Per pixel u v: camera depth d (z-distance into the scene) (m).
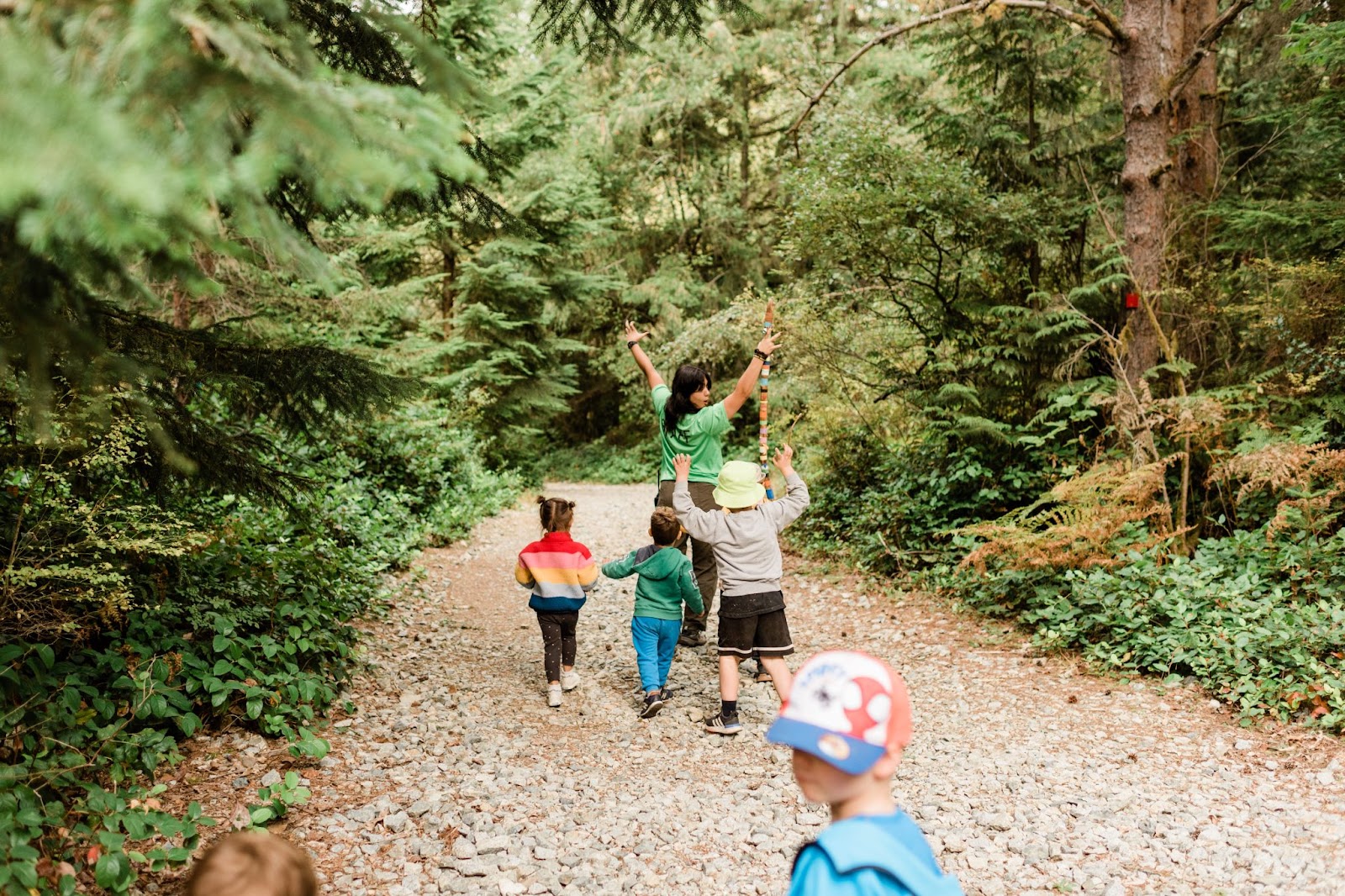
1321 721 4.08
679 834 3.38
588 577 4.91
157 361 3.01
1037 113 9.83
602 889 2.97
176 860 2.74
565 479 22.19
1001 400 7.93
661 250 21.47
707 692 5.08
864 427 9.61
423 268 15.98
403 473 10.02
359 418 3.74
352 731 4.18
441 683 5.02
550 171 14.23
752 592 4.35
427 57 1.88
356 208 3.68
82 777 3.13
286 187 3.31
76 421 2.78
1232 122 8.73
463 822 3.38
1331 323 6.64
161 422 3.23
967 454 7.65
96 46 1.36
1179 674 4.94
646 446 22.55
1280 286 6.82
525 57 15.73
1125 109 7.11
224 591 4.54
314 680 4.16
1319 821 3.33
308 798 3.31
